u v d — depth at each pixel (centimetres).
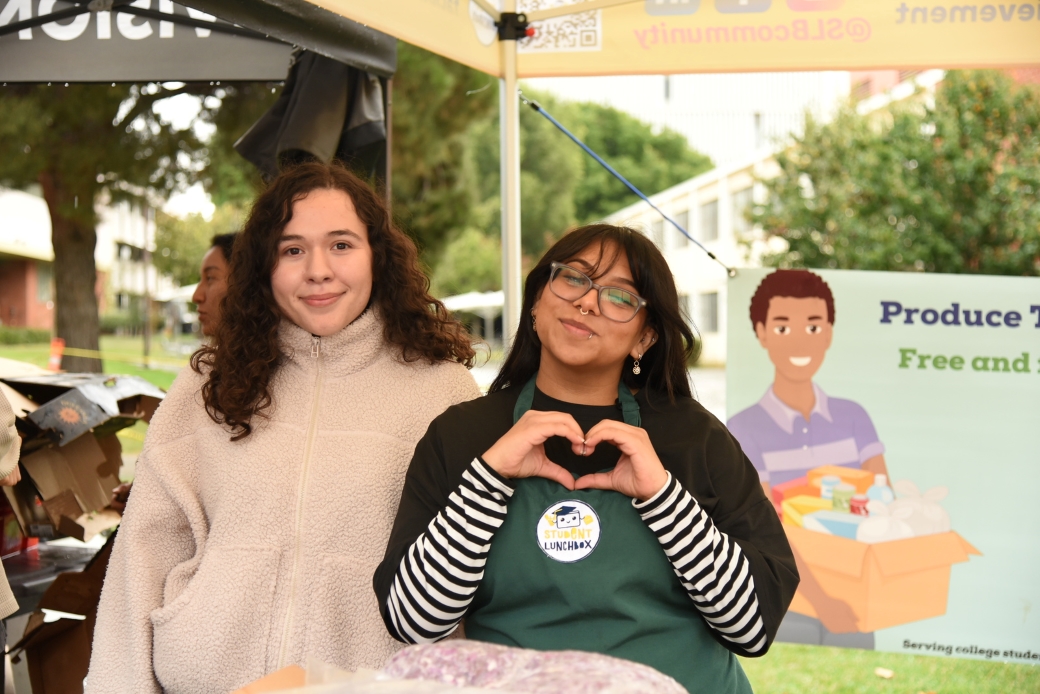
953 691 397
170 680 156
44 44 279
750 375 315
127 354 1567
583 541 134
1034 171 1043
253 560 158
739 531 142
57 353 835
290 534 160
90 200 807
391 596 134
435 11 247
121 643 161
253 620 157
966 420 308
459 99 1107
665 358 151
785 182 1308
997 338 307
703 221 1962
